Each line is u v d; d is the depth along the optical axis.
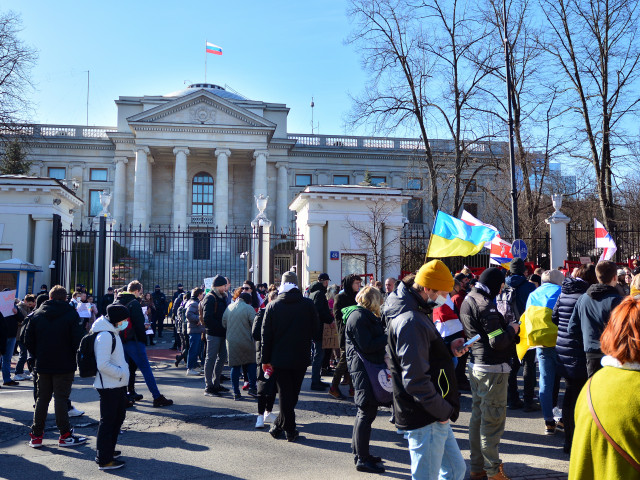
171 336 21.47
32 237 19.78
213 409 8.81
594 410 2.58
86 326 15.19
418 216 46.84
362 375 5.87
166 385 10.97
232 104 50.16
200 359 13.51
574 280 6.34
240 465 6.14
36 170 52.62
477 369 5.45
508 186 29.00
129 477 5.83
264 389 7.63
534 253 24.20
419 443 4.16
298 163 56.41
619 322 2.62
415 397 4.03
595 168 23.75
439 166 28.00
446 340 7.74
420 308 4.41
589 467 2.58
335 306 9.44
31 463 6.32
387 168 57.16
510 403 8.80
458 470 4.38
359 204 19.20
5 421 8.31
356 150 56.47
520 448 6.67
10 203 19.42
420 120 26.59
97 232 20.75
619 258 21.02
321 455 6.48
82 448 6.90
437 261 4.58
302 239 19.67
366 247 18.86
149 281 31.52
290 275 7.27
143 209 48.59
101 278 19.19
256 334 7.88
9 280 17.23
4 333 10.09
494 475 5.34
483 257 22.84
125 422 8.02
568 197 28.53
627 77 23.23
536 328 7.04
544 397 7.25
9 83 27.45
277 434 7.21
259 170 50.53
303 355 7.05
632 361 2.55
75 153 53.25
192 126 49.66
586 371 5.96
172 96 55.81
